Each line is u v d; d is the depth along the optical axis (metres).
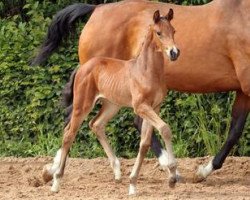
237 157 14.30
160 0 15.79
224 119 14.77
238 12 12.45
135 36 12.90
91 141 15.27
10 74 15.73
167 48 10.81
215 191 11.74
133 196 11.21
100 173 13.39
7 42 15.89
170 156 11.05
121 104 11.46
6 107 15.75
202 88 12.75
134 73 11.19
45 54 13.59
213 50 12.50
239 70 12.42
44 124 15.57
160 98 11.21
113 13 13.09
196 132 14.86
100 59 11.69
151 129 11.24
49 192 11.60
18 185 12.45
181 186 12.22
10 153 15.44
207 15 12.61
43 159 14.57
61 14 13.48
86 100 11.66
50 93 15.52
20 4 16.89
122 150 15.23
